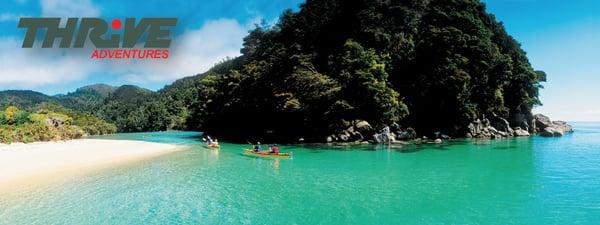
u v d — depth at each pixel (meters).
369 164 42.91
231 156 50.66
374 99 68.50
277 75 80.62
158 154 53.22
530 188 30.20
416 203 26.08
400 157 48.47
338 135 67.62
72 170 38.50
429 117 76.94
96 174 36.34
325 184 32.28
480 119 78.81
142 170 38.91
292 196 28.11
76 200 26.59
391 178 34.81
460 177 35.09
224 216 23.30
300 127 72.38
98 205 25.38
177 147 64.19
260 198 27.55
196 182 33.00
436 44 76.81
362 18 82.50
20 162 42.44
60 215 23.12
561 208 24.55
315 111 70.38
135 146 65.12
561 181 32.69
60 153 52.00
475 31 80.44
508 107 84.81
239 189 30.36
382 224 21.77
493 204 25.66
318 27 92.31
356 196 28.09
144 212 23.98
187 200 26.89
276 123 77.25
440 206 25.33
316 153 53.09
